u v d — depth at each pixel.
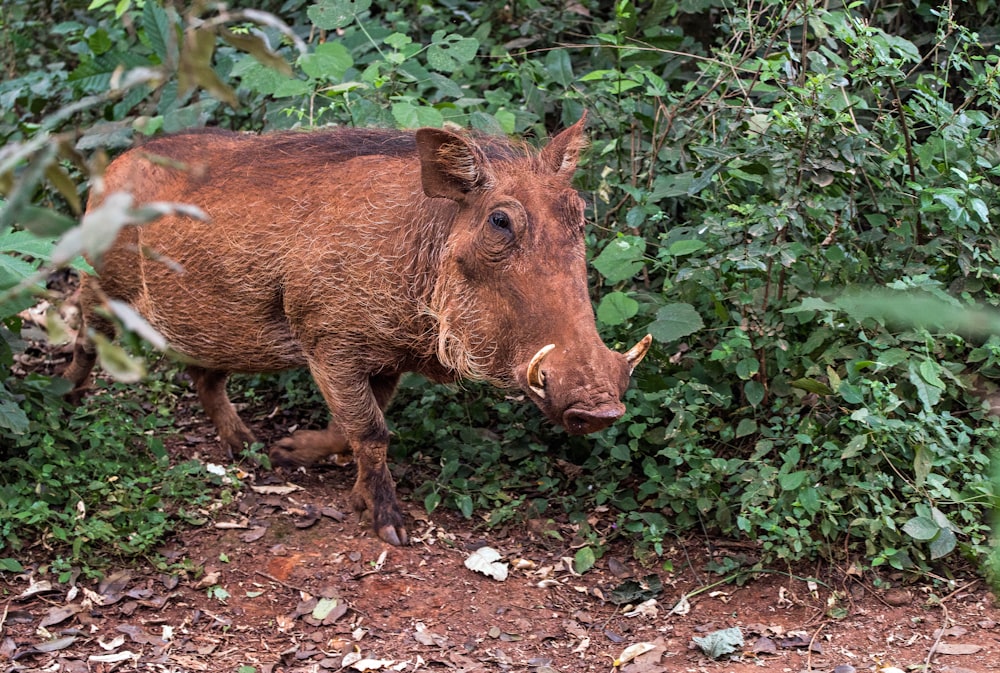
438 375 4.83
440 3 7.14
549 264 4.15
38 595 4.30
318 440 5.37
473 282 4.30
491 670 4.01
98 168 1.66
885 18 6.21
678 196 5.80
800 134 4.98
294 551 4.73
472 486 5.21
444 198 4.46
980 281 4.97
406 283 4.54
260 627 4.25
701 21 6.97
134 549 4.55
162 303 5.12
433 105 5.88
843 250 5.07
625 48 5.89
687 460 4.73
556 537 4.84
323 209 4.68
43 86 6.86
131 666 3.93
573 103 6.09
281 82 5.65
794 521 4.43
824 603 4.33
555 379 3.95
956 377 4.73
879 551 4.43
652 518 4.80
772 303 5.00
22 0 8.24
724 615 4.35
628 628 4.31
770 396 5.05
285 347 5.01
